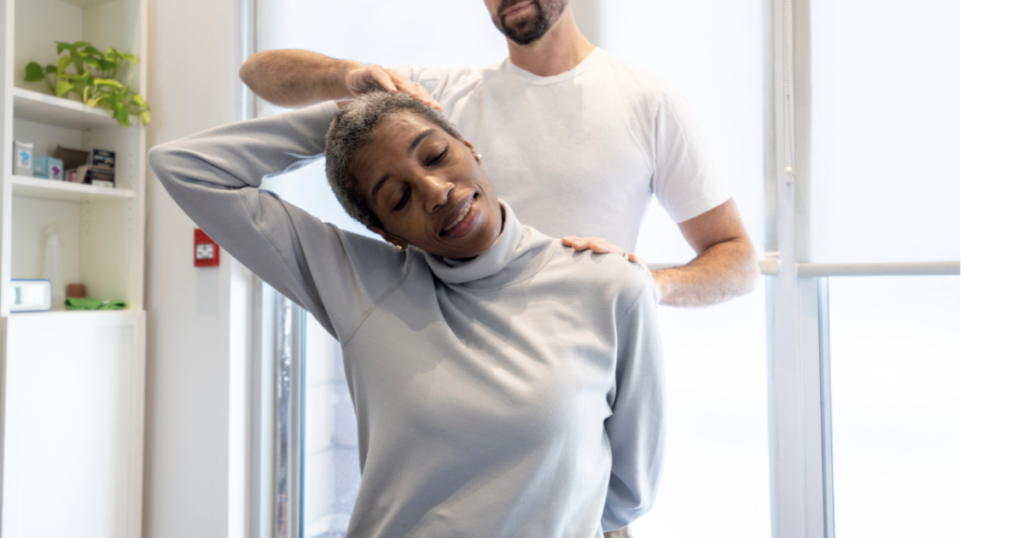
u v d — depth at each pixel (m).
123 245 2.05
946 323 1.29
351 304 0.82
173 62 2.04
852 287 1.38
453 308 0.82
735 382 1.45
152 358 2.05
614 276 0.80
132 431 1.98
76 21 2.15
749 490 1.44
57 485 1.79
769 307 1.40
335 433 1.92
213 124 1.96
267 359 1.96
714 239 1.20
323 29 1.84
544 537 0.73
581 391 0.75
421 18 1.69
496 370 0.76
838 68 1.31
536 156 1.07
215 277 1.94
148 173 2.08
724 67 1.39
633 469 0.85
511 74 1.10
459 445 0.74
